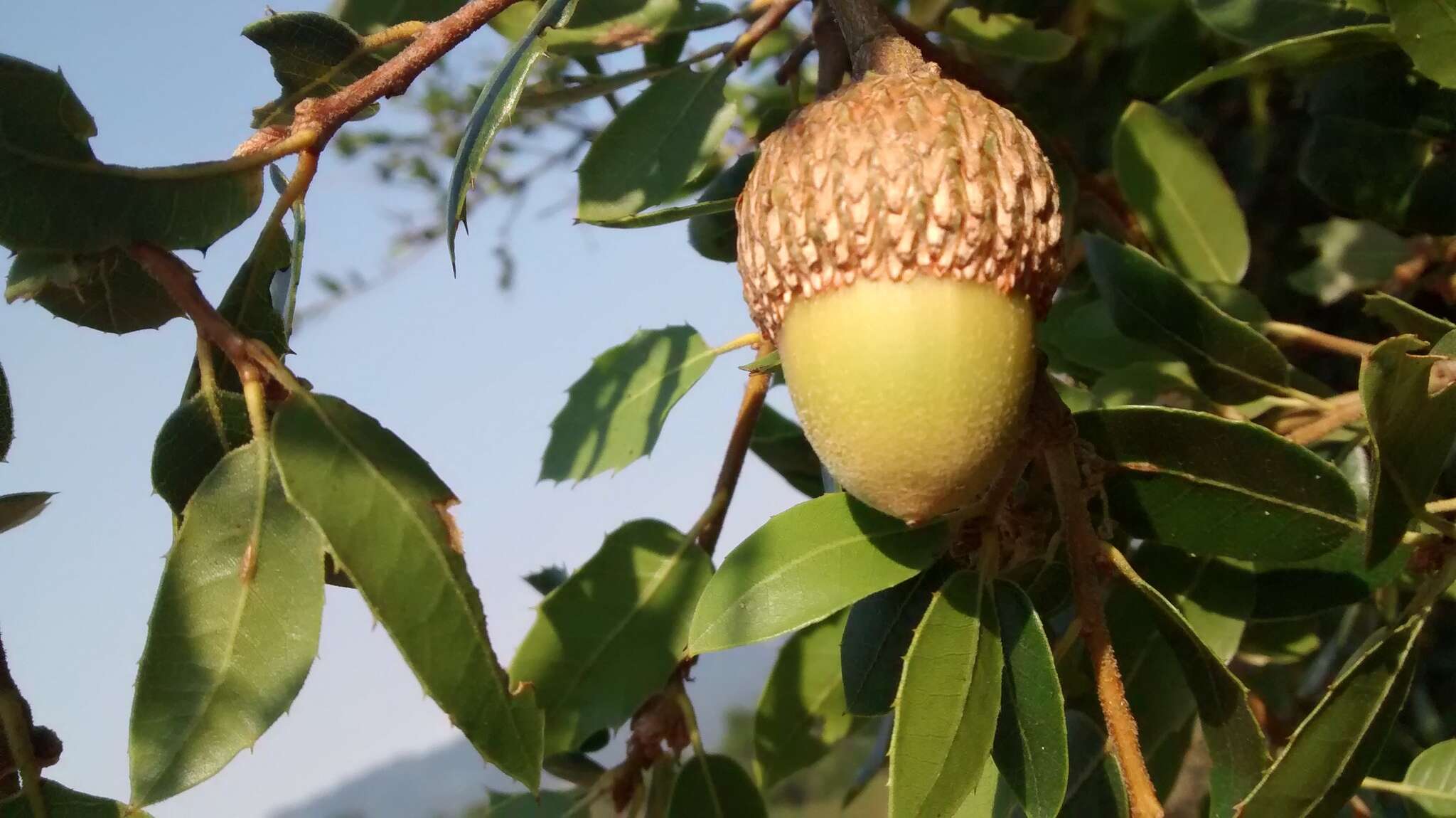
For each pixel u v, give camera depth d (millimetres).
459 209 154
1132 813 149
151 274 151
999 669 153
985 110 152
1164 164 206
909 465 147
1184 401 199
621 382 199
